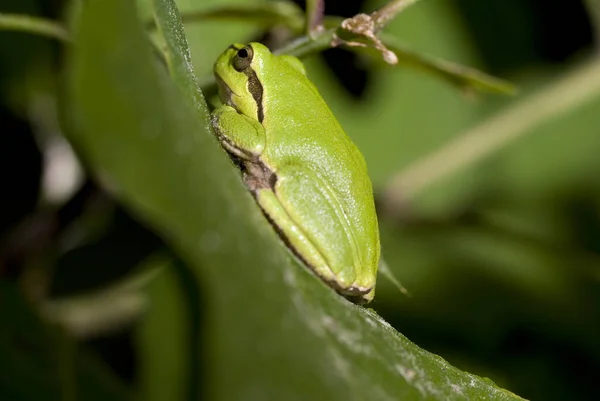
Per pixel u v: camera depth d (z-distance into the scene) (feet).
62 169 1.05
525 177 1.34
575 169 1.35
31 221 1.04
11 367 0.84
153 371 0.75
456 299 1.24
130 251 1.00
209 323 0.70
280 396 0.75
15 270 1.03
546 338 1.24
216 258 0.73
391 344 0.84
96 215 1.03
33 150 1.06
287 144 0.95
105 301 1.04
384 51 0.93
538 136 1.36
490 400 0.87
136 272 1.00
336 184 0.94
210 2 1.04
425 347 1.22
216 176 0.77
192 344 0.72
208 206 0.76
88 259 1.01
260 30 1.06
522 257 1.26
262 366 0.74
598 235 1.32
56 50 0.91
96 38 0.72
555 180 1.35
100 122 0.70
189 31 1.05
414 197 1.26
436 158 1.24
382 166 1.28
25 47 1.05
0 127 1.06
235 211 0.77
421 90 1.30
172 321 0.73
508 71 1.35
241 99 0.96
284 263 0.79
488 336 1.24
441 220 1.21
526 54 1.35
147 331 0.77
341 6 1.16
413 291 1.23
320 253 0.92
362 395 0.80
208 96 0.99
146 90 0.74
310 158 0.94
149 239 1.00
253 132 0.94
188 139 0.77
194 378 0.70
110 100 0.71
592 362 1.23
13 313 0.85
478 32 1.34
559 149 1.36
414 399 0.83
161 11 0.81
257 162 0.94
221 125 0.95
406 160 1.28
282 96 0.96
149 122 0.73
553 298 1.25
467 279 1.25
